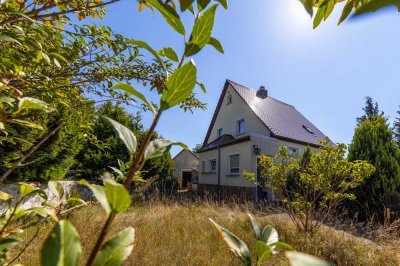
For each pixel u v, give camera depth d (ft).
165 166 43.83
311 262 0.98
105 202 1.17
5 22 3.82
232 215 18.62
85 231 10.02
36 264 5.59
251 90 57.88
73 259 1.08
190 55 1.53
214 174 51.01
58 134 15.64
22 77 4.28
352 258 11.60
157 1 1.51
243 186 40.19
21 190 2.22
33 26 4.56
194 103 8.43
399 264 11.45
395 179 20.13
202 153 58.44
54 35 5.14
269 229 2.05
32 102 2.38
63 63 5.41
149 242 12.19
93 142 7.48
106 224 1.19
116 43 6.09
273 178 18.31
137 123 36.27
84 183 1.21
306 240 13.05
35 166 17.47
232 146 45.34
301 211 14.94
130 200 1.16
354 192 20.62
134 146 1.45
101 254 1.23
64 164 20.94
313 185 15.88
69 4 5.34
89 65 6.19
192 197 29.17
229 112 55.42
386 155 20.89
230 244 1.78
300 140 43.11
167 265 10.18
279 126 45.27
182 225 15.93
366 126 23.73
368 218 19.61
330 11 2.63
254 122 46.50
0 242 1.71
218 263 10.60
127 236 1.38
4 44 3.95
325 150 15.89
